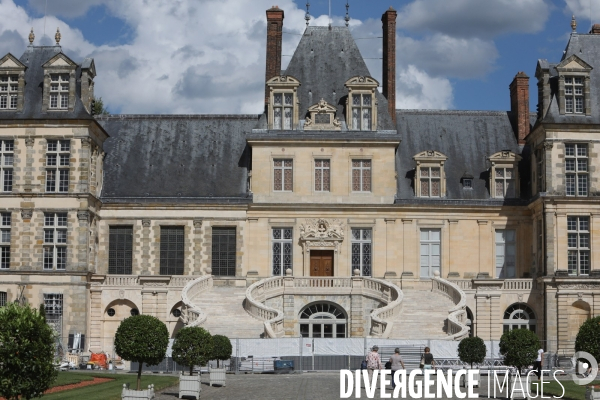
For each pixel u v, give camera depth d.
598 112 63.41
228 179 67.56
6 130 62.41
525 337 38.84
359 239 66.12
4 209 61.97
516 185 67.25
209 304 60.22
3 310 28.20
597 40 66.56
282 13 69.81
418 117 71.19
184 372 45.31
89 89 63.91
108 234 65.94
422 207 66.06
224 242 66.06
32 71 64.12
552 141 62.66
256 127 67.19
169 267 65.81
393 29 70.31
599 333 38.94
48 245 61.66
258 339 50.84
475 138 70.25
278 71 69.38
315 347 51.00
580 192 62.69
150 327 36.06
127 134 70.06
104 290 62.56
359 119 67.00
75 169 62.00
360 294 61.28
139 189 66.81
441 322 57.25
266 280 61.56
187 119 71.00
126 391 33.34
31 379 27.91
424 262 66.19
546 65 64.12
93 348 61.94
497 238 66.81
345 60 70.00
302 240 65.81
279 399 35.59
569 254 62.19
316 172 66.44
